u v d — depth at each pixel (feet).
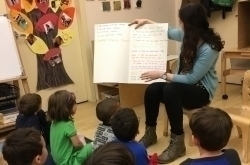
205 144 3.59
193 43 6.46
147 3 13.03
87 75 11.82
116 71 7.97
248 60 11.50
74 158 5.57
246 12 10.55
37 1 10.31
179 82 6.68
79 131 8.74
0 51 8.75
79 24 11.36
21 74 9.00
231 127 3.65
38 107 6.71
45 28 10.63
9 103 9.24
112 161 2.41
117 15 12.09
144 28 7.73
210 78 6.80
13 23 9.91
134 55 7.72
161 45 7.48
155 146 7.41
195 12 6.35
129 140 4.71
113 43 8.11
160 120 9.10
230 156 3.54
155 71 7.02
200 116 3.68
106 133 5.33
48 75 10.96
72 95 5.77
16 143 3.68
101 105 5.53
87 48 11.50
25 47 10.30
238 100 10.49
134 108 10.64
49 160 6.05
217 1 11.80
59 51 11.12
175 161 6.59
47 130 6.67
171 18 14.12
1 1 9.58
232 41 12.66
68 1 11.05
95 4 11.40
